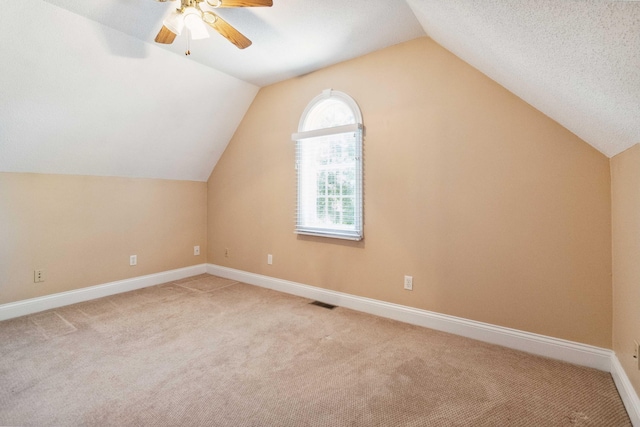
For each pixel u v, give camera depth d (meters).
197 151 3.92
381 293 2.85
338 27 2.43
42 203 2.99
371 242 2.89
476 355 2.14
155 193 3.87
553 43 1.10
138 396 1.68
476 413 1.56
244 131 3.93
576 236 2.02
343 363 2.03
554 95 1.63
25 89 2.39
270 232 3.69
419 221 2.62
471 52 2.02
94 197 3.34
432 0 1.58
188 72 3.08
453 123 2.45
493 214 2.30
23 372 1.90
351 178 3.07
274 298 3.35
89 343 2.29
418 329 2.56
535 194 2.14
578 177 2.01
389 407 1.60
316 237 3.28
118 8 2.17
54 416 1.51
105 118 2.94
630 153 1.59
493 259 2.31
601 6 0.75
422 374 1.90
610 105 1.25
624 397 1.63
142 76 2.85
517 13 1.07
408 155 2.66
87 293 3.29
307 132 3.23
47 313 2.90
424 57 2.57
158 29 2.44
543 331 2.14
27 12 2.06
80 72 2.53
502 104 2.25
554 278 2.10
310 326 2.62
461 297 2.45
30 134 2.65
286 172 3.52
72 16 2.22
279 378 1.86
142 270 3.77
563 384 1.80
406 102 2.66
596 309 1.98
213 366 1.99
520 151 2.19
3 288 2.78
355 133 2.91
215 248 4.34
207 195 4.43
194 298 3.35
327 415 1.54
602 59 0.97
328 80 3.14
